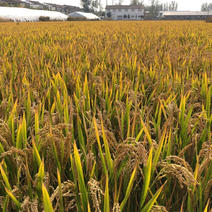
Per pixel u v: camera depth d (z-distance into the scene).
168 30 14.88
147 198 1.62
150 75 3.88
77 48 6.74
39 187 1.42
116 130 2.37
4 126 1.78
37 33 12.12
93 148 1.93
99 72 4.10
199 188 1.46
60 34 11.61
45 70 3.99
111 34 11.78
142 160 1.54
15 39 8.94
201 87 3.20
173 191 1.60
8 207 1.55
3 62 4.58
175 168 1.37
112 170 1.57
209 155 1.54
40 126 2.16
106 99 2.75
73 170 1.50
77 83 3.04
